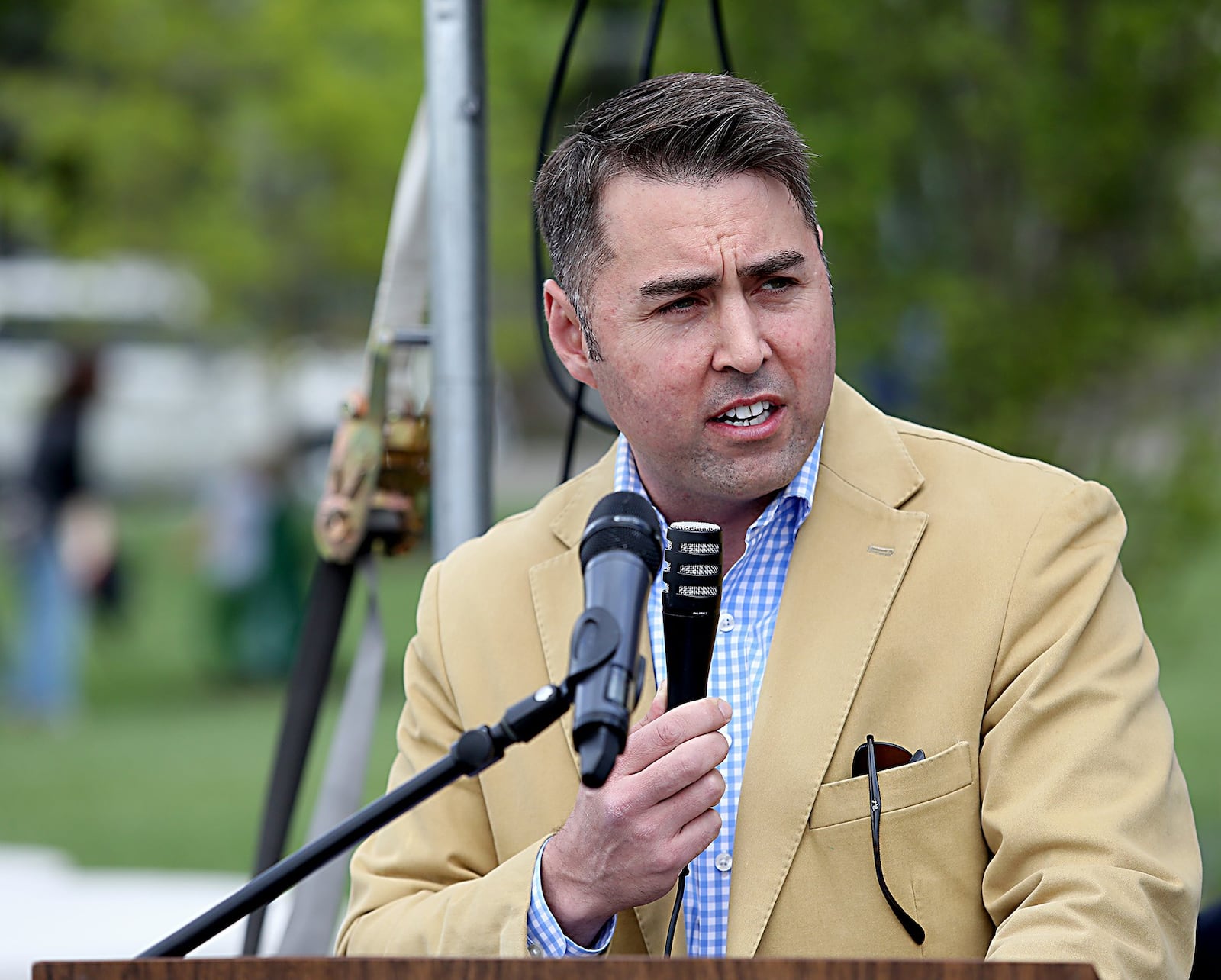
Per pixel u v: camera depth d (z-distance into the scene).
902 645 7.85
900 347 19.39
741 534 8.36
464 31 10.17
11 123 43.81
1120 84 18.05
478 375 10.18
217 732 35.81
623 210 7.63
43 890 20.33
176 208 45.53
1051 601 7.74
